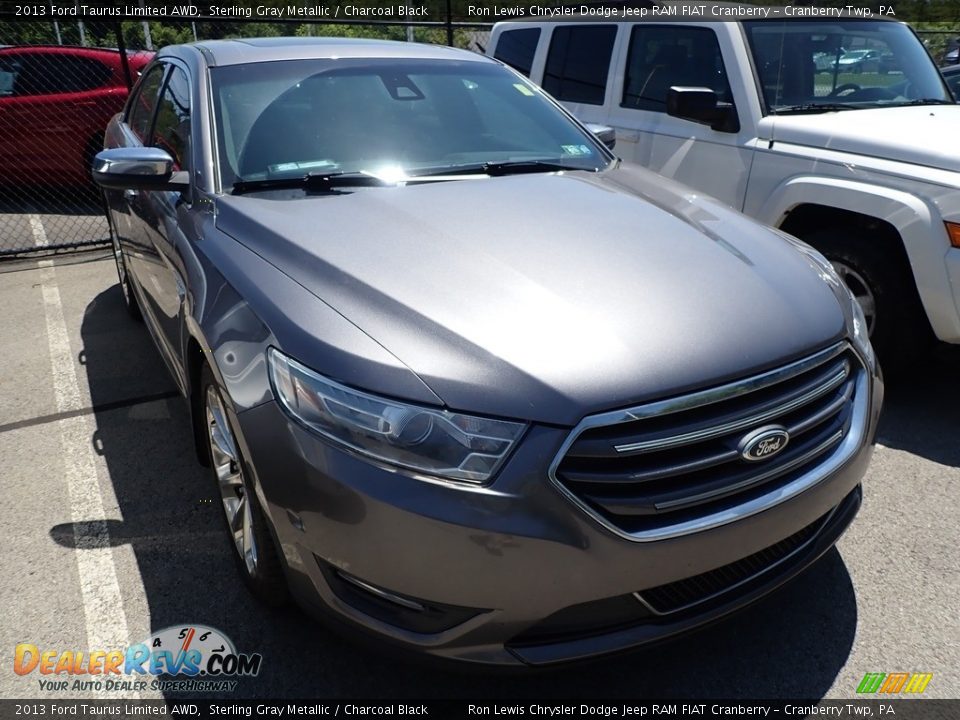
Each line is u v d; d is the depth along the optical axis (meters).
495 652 1.89
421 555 1.80
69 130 8.45
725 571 2.06
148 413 3.82
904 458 3.42
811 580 2.66
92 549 2.80
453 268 2.19
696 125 4.62
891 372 3.93
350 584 1.97
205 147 2.92
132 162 2.80
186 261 2.61
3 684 2.24
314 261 2.25
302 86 3.19
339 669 2.30
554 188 2.89
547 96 3.78
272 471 1.96
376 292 2.08
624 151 5.12
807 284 2.35
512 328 1.94
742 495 1.97
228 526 2.59
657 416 1.84
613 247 2.37
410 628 1.92
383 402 1.83
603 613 1.90
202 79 3.17
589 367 1.84
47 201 8.78
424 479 1.79
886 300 3.77
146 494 3.14
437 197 2.72
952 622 2.47
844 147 3.88
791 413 2.06
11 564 2.72
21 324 5.09
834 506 2.21
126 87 8.45
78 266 6.47
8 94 8.34
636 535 1.83
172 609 2.52
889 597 2.57
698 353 1.93
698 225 2.63
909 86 4.80
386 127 3.14
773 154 4.16
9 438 3.60
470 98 3.45
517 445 1.78
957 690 2.22
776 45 4.52
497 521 1.76
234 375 2.09
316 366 1.92
